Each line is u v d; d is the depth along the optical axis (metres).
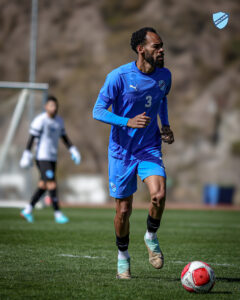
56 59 132.00
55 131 34.44
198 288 13.83
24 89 55.19
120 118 15.43
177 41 131.12
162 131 16.67
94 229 31.77
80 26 135.38
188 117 123.88
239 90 126.25
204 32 132.75
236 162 119.00
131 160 15.98
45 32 134.50
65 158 119.69
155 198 15.24
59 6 137.38
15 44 132.75
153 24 133.75
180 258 20.67
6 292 13.72
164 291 14.10
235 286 15.05
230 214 53.09
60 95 128.12
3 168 60.78
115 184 16.11
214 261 20.02
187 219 44.47
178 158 120.31
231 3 136.00
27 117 63.00
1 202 57.47
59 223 35.75
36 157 34.84
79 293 13.70
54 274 16.45
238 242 26.50
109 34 134.50
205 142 121.81
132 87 15.84
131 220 41.31
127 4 137.75
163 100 17.36
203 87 127.12
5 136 60.56
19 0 136.75
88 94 127.25
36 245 23.62
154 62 15.66
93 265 18.34
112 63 130.38
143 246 24.11
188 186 116.81
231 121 122.62
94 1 138.12
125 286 14.70
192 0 135.88
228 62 130.25
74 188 92.50
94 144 122.19
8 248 22.53
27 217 36.53
